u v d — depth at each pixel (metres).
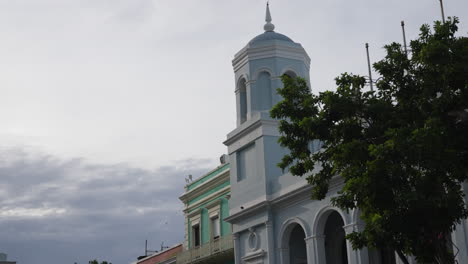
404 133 12.63
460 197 12.37
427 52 12.93
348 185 12.88
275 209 26.06
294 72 29.12
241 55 29.69
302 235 26.20
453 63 12.98
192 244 36.12
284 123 15.56
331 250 24.98
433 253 12.58
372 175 12.34
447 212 12.12
